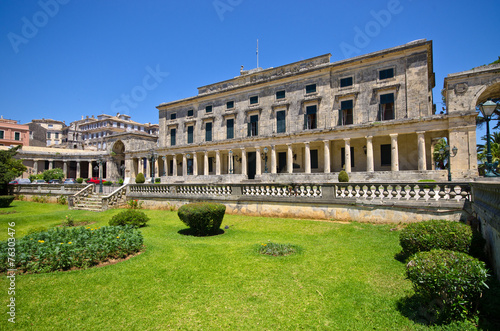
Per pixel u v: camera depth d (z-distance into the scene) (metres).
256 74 43.31
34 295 5.67
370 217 11.82
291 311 5.17
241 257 7.99
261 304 5.40
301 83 38.16
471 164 24.72
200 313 5.10
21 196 29.28
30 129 78.56
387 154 32.34
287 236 10.81
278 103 39.38
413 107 30.38
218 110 45.94
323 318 4.95
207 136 46.88
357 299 5.55
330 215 12.77
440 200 10.45
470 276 4.50
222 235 11.36
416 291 5.07
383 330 4.59
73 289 5.96
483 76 24.67
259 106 41.59
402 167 31.53
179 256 8.09
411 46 30.38
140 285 6.19
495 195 5.95
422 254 5.36
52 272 6.79
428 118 27.00
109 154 58.03
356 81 34.19
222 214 11.64
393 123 28.84
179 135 50.44
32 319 4.86
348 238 10.02
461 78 25.45
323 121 35.97
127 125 92.44
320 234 10.78
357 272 6.84
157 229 12.88
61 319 4.89
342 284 6.21
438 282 4.58
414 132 28.48
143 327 4.68
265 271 6.96
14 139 61.34
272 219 13.80
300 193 14.02
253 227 12.59
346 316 5.00
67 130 95.31
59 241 7.86
